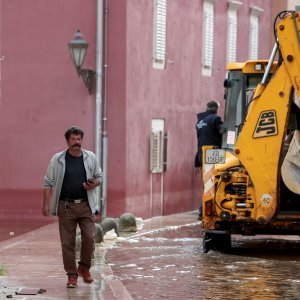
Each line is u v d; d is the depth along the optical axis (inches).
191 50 1533.0
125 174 1288.1
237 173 946.1
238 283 784.9
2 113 1332.4
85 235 739.4
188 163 1520.7
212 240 978.1
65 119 1311.5
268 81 937.5
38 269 817.5
